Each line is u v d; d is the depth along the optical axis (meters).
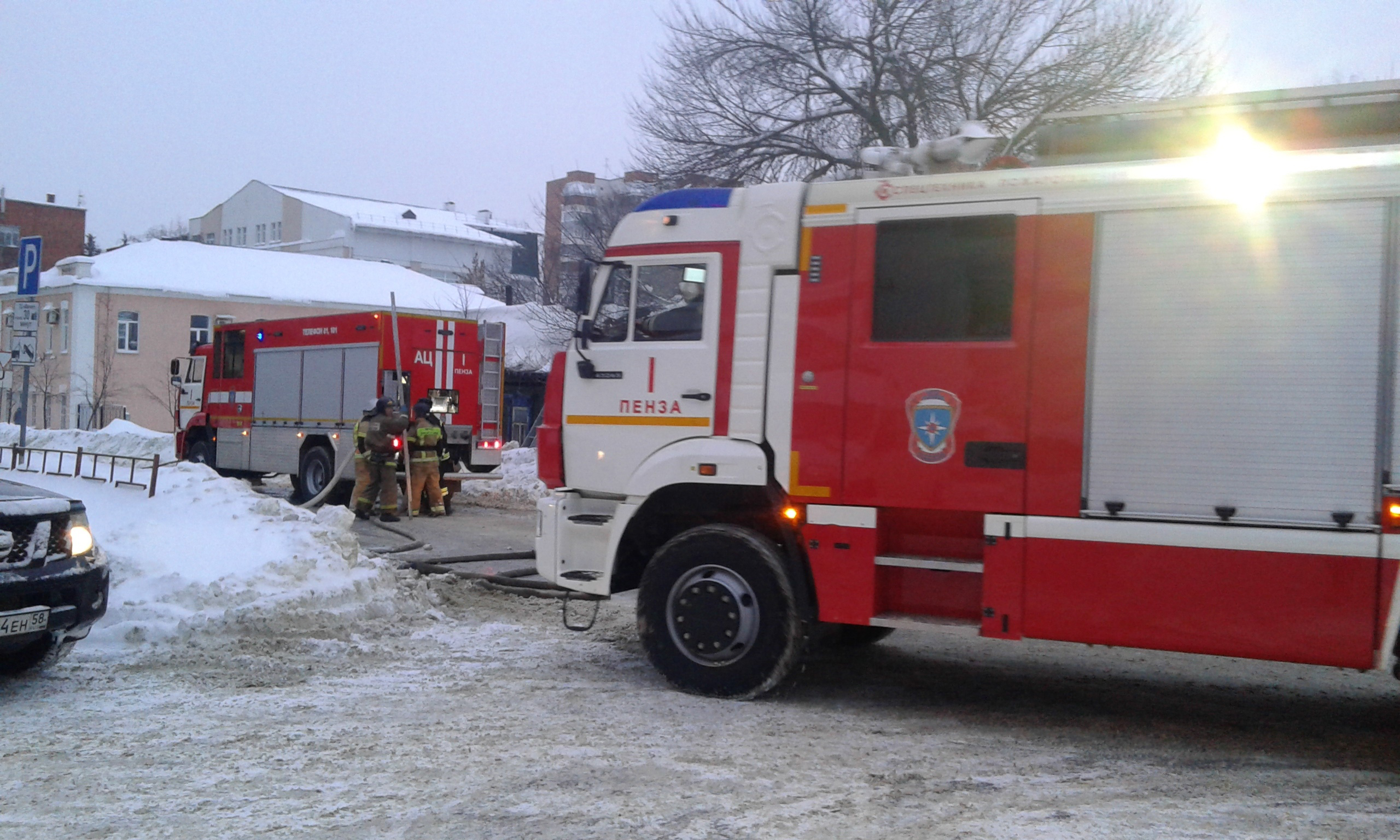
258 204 74.38
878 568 6.20
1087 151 6.29
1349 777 5.29
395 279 50.84
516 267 69.12
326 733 5.64
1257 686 7.33
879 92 21.06
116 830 4.30
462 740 5.56
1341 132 5.82
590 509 7.16
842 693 6.88
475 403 16.95
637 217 6.98
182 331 44.12
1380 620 5.15
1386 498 5.14
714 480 6.51
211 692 6.43
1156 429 5.58
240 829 4.32
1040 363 5.82
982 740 5.84
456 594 9.58
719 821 4.49
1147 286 5.64
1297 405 5.33
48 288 43.44
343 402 16.44
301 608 7.93
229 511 9.41
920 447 6.05
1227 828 4.52
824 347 6.32
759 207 6.57
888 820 4.55
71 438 22.53
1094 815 4.66
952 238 6.08
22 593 5.99
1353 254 5.29
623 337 6.95
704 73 22.14
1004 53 20.52
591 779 4.98
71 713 5.95
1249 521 5.39
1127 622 5.59
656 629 6.66
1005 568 5.85
